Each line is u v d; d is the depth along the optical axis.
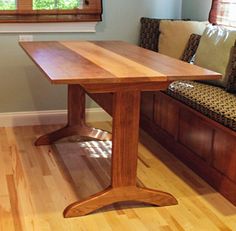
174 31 3.80
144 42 4.05
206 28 3.48
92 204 2.43
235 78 2.94
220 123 2.62
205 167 2.88
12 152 3.31
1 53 3.78
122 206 2.53
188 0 4.19
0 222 2.32
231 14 3.51
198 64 3.36
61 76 2.08
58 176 2.92
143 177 2.94
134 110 2.39
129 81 2.12
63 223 2.34
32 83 3.93
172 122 3.30
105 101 2.67
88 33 3.98
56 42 3.40
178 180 2.90
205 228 2.33
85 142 3.57
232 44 3.12
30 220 2.35
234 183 2.57
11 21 3.69
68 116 3.53
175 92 3.14
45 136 3.46
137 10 4.09
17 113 3.95
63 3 3.81
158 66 2.46
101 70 2.27
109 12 4.00
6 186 2.74
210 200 2.64
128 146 2.44
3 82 3.85
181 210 2.52
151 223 2.37
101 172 3.01
